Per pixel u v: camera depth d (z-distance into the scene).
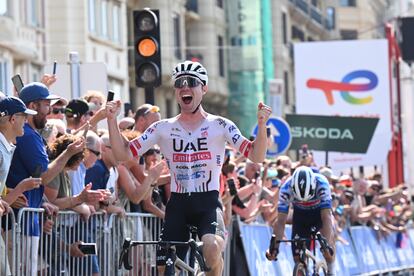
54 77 15.75
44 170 13.95
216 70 59.19
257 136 12.98
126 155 13.16
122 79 47.03
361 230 27.34
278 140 26.08
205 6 58.50
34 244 13.72
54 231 14.55
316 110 40.66
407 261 32.12
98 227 15.62
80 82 19.97
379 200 29.95
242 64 59.75
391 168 42.12
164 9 52.44
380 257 28.94
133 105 50.78
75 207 15.05
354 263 26.19
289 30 68.62
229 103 60.16
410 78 78.00
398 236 31.36
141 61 19.80
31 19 38.91
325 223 18.00
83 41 41.59
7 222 13.01
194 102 13.16
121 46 46.84
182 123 13.24
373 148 32.00
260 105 12.95
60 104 16.77
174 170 13.22
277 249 17.09
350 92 40.47
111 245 15.99
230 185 16.08
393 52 43.62
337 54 40.53
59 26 40.84
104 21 44.66
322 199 18.02
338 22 81.31
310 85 40.69
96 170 16.08
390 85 40.38
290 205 18.59
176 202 13.18
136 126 17.86
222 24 59.97
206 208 13.06
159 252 12.41
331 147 30.12
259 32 59.94
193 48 58.47
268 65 60.25
